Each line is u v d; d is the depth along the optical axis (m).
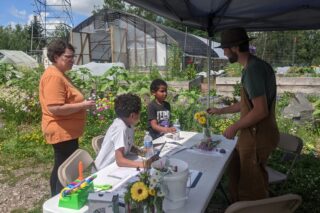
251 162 2.90
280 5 4.08
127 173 2.53
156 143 3.52
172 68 15.42
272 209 1.97
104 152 2.86
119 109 2.87
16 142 6.39
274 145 2.93
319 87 10.28
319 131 6.93
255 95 2.71
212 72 17.50
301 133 6.77
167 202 1.94
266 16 4.45
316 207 3.84
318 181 4.43
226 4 4.14
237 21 4.83
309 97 9.58
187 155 3.06
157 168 1.96
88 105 3.26
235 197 3.39
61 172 2.50
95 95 8.16
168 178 1.91
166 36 22.64
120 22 23.92
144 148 3.11
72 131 3.29
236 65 13.62
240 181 3.02
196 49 25.16
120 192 2.18
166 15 4.86
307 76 11.80
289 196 1.97
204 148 3.22
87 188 2.07
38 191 4.55
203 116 3.38
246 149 2.90
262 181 2.94
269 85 2.81
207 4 4.22
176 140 3.64
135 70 15.79
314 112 7.14
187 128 6.77
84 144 6.25
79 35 23.45
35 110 8.11
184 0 4.01
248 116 2.74
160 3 4.24
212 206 3.89
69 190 2.00
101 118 7.14
